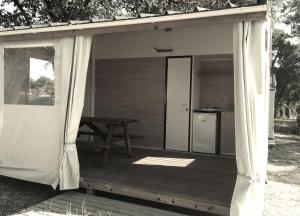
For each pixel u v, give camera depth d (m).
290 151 9.16
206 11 3.40
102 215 3.77
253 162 3.32
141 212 3.88
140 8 11.42
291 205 4.50
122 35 7.37
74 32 4.32
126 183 4.33
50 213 3.85
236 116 3.40
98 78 7.68
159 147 7.06
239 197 3.33
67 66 4.41
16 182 5.26
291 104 22.08
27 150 4.81
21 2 11.33
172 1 11.61
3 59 5.03
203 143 6.66
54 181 4.49
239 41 3.36
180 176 4.75
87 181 4.45
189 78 6.75
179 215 3.83
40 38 4.60
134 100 7.31
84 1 11.18
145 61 7.18
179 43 6.81
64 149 4.36
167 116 6.98
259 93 3.35
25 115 4.82
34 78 4.73
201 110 6.66
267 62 4.54
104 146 5.21
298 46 19.66
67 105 4.36
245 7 3.23
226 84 6.84
